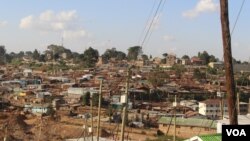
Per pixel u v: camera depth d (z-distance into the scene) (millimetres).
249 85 101438
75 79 170500
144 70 179500
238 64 102875
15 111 92438
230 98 13156
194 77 170250
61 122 84812
